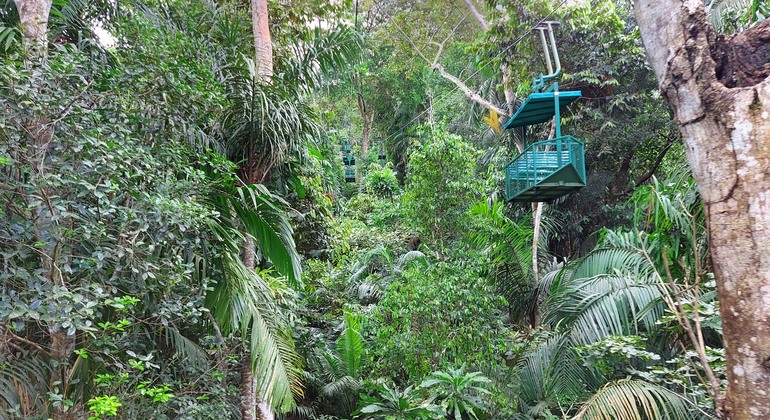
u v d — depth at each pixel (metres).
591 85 9.34
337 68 6.70
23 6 3.38
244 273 4.32
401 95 19.41
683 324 2.63
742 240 1.61
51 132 2.88
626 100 9.07
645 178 9.67
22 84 2.80
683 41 1.79
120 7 4.90
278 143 5.04
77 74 3.07
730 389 1.65
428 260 6.41
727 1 6.11
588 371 5.26
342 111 21.17
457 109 14.98
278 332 4.72
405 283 6.70
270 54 5.79
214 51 5.35
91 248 3.14
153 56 3.65
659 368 4.11
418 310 5.91
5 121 2.69
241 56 5.12
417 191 6.40
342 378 7.78
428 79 18.75
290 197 6.42
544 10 8.75
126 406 3.43
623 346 4.23
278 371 4.22
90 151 2.91
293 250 5.20
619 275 5.42
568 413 5.15
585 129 9.43
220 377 4.40
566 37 8.95
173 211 3.19
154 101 3.64
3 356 3.00
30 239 2.90
